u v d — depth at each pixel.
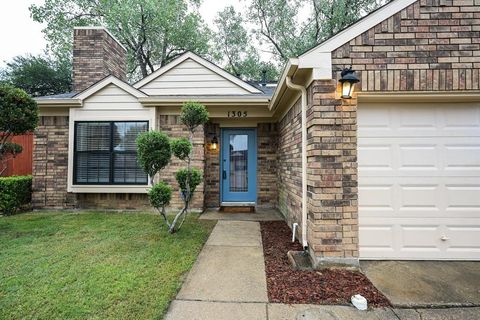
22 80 16.19
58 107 6.52
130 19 16.25
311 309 2.32
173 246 3.88
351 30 3.29
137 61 18.61
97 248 3.75
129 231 4.66
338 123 3.27
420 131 3.47
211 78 7.41
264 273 3.06
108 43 7.98
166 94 7.45
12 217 5.75
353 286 2.74
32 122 4.88
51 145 6.62
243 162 7.60
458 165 3.44
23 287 2.59
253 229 5.00
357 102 3.42
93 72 7.63
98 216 5.87
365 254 3.43
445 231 3.42
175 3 16.94
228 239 4.37
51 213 6.19
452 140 3.46
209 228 5.02
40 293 2.47
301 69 3.38
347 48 3.30
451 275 2.99
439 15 3.24
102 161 6.45
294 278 2.93
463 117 3.46
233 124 7.42
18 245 3.86
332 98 3.28
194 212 6.43
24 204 6.59
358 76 3.27
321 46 3.31
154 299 2.40
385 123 3.49
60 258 3.36
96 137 6.47
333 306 2.37
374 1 14.66
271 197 7.36
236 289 2.67
